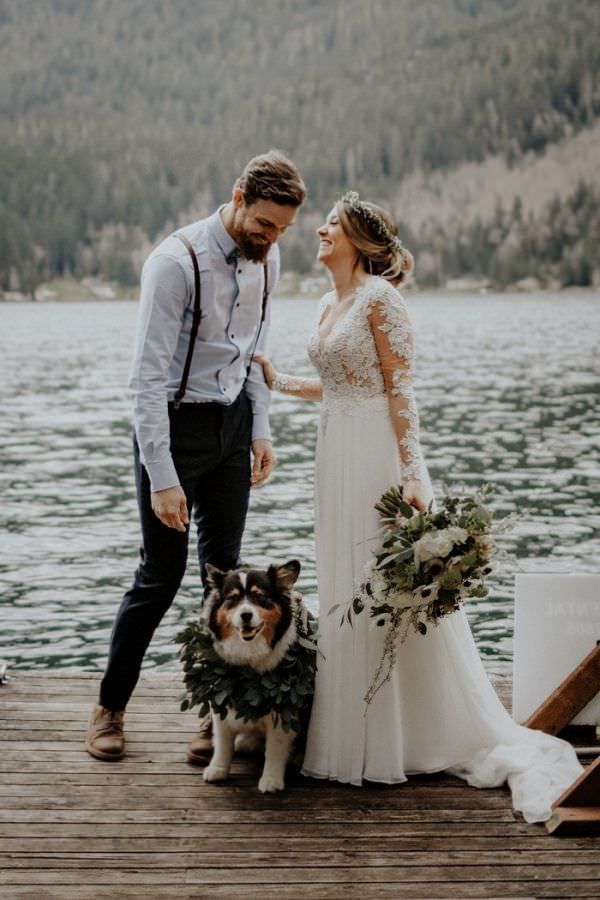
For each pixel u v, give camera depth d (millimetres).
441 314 69625
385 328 2836
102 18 181000
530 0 182875
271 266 3070
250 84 170875
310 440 18047
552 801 2684
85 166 123375
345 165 130000
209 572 2891
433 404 23375
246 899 2295
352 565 2918
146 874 2395
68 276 118062
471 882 2367
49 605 7742
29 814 2674
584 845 2535
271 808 2727
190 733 3197
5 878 2373
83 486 13773
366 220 2869
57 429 20156
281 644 2797
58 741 3113
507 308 77062
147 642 3047
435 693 2930
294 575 2850
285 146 134500
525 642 3262
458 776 2928
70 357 40312
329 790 2840
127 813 2689
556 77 132375
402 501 2791
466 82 134875
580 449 16594
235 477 3092
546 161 122000
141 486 2959
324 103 142750
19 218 116375
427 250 117000
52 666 6281
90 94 165875
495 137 128500
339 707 2883
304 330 52062
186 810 2711
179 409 2936
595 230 113062
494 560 2779
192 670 2848
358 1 181375
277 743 2826
